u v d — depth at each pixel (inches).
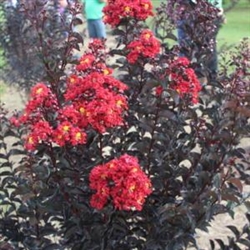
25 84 105.8
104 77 43.8
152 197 46.3
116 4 49.9
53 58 49.3
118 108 41.8
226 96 46.3
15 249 47.4
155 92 45.8
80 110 41.4
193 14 53.7
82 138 41.0
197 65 52.1
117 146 46.9
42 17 60.4
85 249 45.8
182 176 46.2
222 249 49.4
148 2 50.1
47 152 42.7
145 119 45.2
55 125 42.3
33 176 43.7
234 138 43.8
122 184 38.7
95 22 140.8
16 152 50.0
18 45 101.7
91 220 44.6
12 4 100.3
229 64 57.3
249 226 49.5
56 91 47.2
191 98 45.6
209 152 44.9
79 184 44.5
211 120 48.5
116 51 49.6
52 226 49.0
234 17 263.6
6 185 56.0
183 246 47.2
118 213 43.9
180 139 47.1
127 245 47.2
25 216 47.3
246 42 61.2
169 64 44.6
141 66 47.7
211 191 41.6
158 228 45.7
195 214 43.9
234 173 45.3
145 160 46.4
